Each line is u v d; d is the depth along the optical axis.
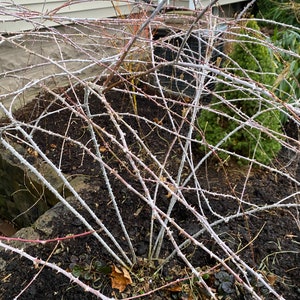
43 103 3.05
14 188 2.64
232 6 5.79
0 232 2.86
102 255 1.72
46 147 2.60
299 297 1.57
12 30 2.94
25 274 1.64
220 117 2.31
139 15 3.02
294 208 2.04
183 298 1.56
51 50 3.30
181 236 1.84
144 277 1.64
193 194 2.09
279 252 1.77
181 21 3.02
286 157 2.57
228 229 1.88
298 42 3.72
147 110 3.03
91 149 2.56
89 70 3.55
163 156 2.46
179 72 3.14
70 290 1.58
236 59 2.36
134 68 3.10
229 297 1.57
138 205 2.02
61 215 1.93
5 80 3.14
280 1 5.50
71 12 3.29
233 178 2.27
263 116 2.23
